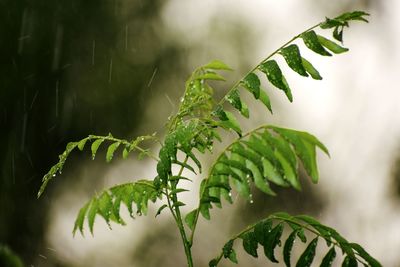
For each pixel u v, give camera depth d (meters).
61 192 7.09
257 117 7.43
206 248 7.59
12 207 6.85
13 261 3.01
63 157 2.08
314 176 1.89
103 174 7.12
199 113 2.24
